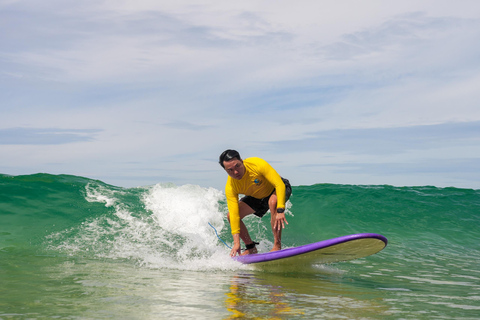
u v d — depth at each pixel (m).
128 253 4.80
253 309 2.43
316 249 3.70
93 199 6.67
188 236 5.79
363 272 4.28
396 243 6.49
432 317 2.46
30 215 5.84
